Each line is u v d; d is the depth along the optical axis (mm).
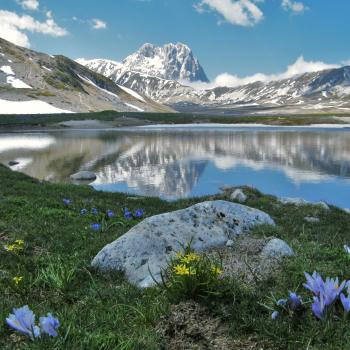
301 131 117688
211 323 4531
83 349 3688
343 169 47531
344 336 3869
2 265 7676
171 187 36781
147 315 4641
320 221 16828
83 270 7410
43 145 73188
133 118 161875
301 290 5395
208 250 7855
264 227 9141
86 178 40719
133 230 8266
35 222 11742
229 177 42188
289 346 3936
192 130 120500
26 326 3684
